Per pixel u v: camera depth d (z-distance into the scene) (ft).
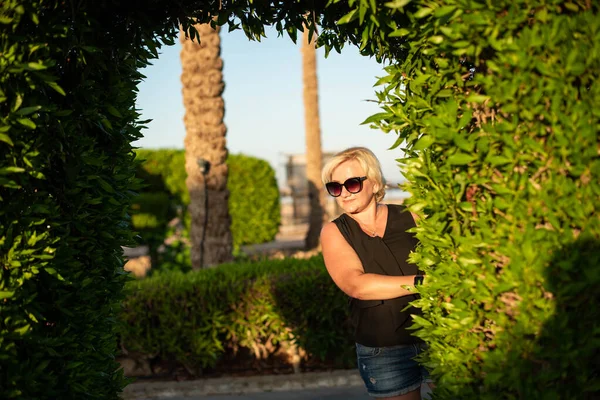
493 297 8.75
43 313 10.78
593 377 8.50
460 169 8.95
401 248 12.40
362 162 12.53
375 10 8.95
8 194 10.03
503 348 8.68
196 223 39.04
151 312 25.18
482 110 9.00
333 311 24.53
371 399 22.15
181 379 25.17
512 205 8.46
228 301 25.12
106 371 12.80
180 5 12.05
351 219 12.80
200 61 38.40
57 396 10.80
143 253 65.10
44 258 10.16
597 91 8.16
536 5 8.24
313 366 25.07
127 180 13.24
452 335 9.30
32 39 9.91
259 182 69.56
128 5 11.68
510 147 8.47
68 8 10.46
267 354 25.80
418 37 9.41
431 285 9.45
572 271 8.15
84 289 11.48
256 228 69.36
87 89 11.32
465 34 8.52
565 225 8.27
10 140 9.51
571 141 8.18
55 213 10.59
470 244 8.84
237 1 12.07
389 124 9.95
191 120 38.86
